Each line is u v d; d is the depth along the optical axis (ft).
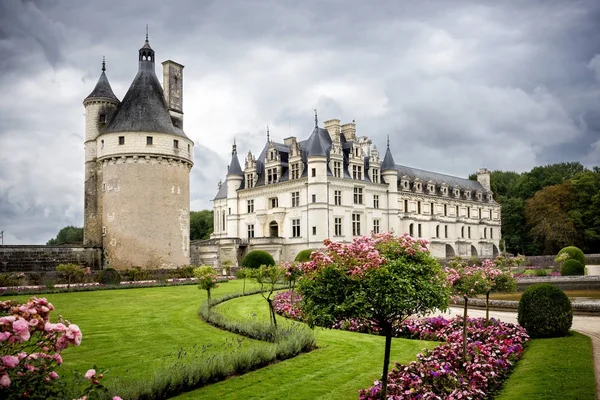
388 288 32.37
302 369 43.37
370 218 211.20
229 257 198.80
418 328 59.00
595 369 39.14
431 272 35.37
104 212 160.15
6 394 20.26
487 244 292.20
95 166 172.65
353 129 214.69
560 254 169.48
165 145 161.07
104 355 48.57
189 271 151.43
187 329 63.67
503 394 35.96
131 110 162.40
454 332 53.78
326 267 34.53
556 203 266.98
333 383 39.32
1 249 132.05
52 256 143.84
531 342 52.03
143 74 169.27
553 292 54.39
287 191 203.62
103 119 174.29
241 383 39.29
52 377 22.17
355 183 204.13
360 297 32.68
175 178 164.45
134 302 94.38
